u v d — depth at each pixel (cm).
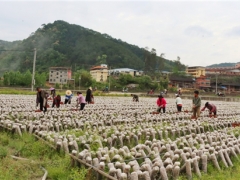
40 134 998
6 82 7006
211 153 866
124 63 11694
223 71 11112
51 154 855
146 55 11075
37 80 7262
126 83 8550
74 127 1225
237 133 1280
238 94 7044
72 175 688
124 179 613
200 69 10619
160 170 658
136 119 1530
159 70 11388
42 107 1611
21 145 905
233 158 902
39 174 713
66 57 10756
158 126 1290
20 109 1691
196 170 739
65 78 8444
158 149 877
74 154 759
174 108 2416
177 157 757
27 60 9706
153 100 3812
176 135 1195
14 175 677
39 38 11675
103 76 9400
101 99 3438
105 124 1372
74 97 3588
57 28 12850
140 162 789
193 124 1388
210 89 8869
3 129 1114
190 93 7112
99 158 756
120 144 977
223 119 1756
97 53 11612
